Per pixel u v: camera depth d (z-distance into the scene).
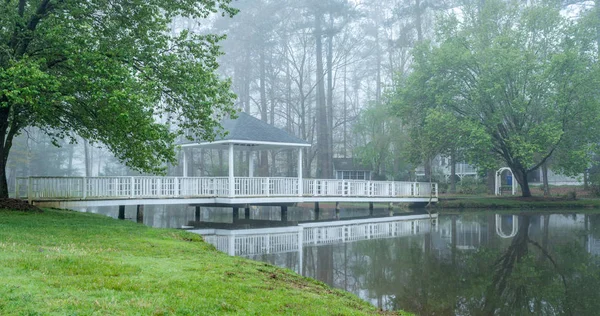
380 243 16.94
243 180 23.12
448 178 49.53
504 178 46.81
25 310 4.88
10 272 6.40
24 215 14.24
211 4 15.97
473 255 14.62
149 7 15.02
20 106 15.35
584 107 29.56
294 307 6.10
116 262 7.68
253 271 8.37
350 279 11.25
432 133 31.02
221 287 6.61
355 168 47.22
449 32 33.25
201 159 51.56
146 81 13.92
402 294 9.98
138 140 14.01
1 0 14.31
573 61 28.97
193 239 12.63
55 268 6.84
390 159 42.75
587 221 23.89
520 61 29.33
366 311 7.07
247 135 22.97
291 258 13.63
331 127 47.00
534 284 11.03
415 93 32.56
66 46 13.20
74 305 5.16
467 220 24.84
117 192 20.33
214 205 24.36
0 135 15.76
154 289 6.12
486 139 28.58
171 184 21.70
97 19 15.16
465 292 10.23
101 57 13.02
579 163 29.86
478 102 30.53
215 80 15.38
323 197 26.38
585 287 10.81
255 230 19.88
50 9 15.14
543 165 36.53
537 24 31.91
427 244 16.75
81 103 14.48
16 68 11.67
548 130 28.50
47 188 18.78
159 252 9.41
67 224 12.73
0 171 16.34
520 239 17.97
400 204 33.88
